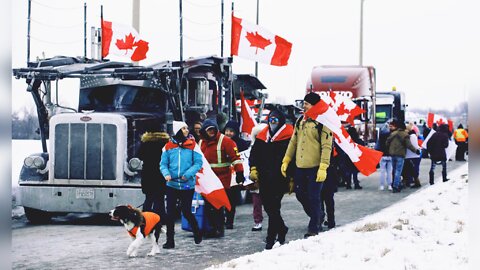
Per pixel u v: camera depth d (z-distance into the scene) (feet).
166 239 33.86
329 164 33.63
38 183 42.22
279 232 31.58
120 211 29.63
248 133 49.49
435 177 75.10
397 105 111.86
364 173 36.73
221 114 43.93
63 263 28.50
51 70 44.19
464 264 24.35
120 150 41.34
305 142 33.42
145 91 45.47
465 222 33.40
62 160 41.91
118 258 29.71
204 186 33.99
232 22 52.31
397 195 57.31
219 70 48.01
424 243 29.25
